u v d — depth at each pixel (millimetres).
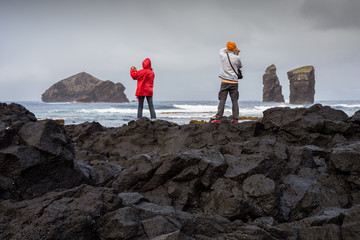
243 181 4367
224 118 8477
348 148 4422
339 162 4273
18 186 3697
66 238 2984
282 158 4957
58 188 4055
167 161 4496
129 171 4711
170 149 7680
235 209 3750
